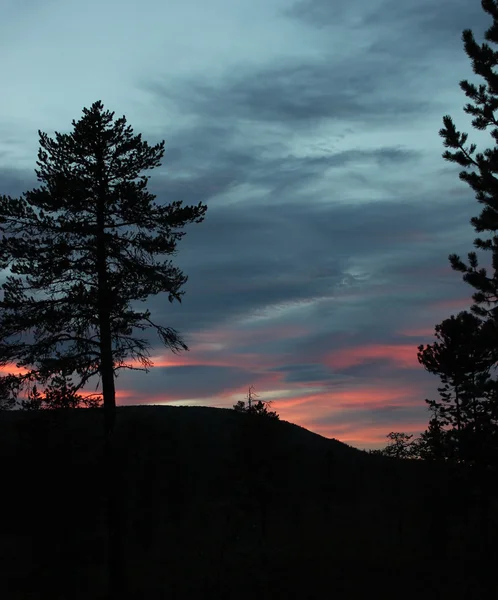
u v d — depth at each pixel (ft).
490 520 117.19
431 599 74.54
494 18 59.57
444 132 60.23
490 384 68.64
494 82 58.23
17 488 110.63
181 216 69.56
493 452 84.38
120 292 68.69
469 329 67.46
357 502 186.19
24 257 65.36
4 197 65.41
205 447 208.03
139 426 141.49
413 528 145.18
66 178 68.28
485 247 60.95
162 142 71.87
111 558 66.33
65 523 105.70
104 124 70.90
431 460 112.47
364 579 86.74
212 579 81.05
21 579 90.43
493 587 81.35
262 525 120.57
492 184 58.08
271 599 75.00
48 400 91.04
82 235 68.28
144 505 134.51
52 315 64.34
